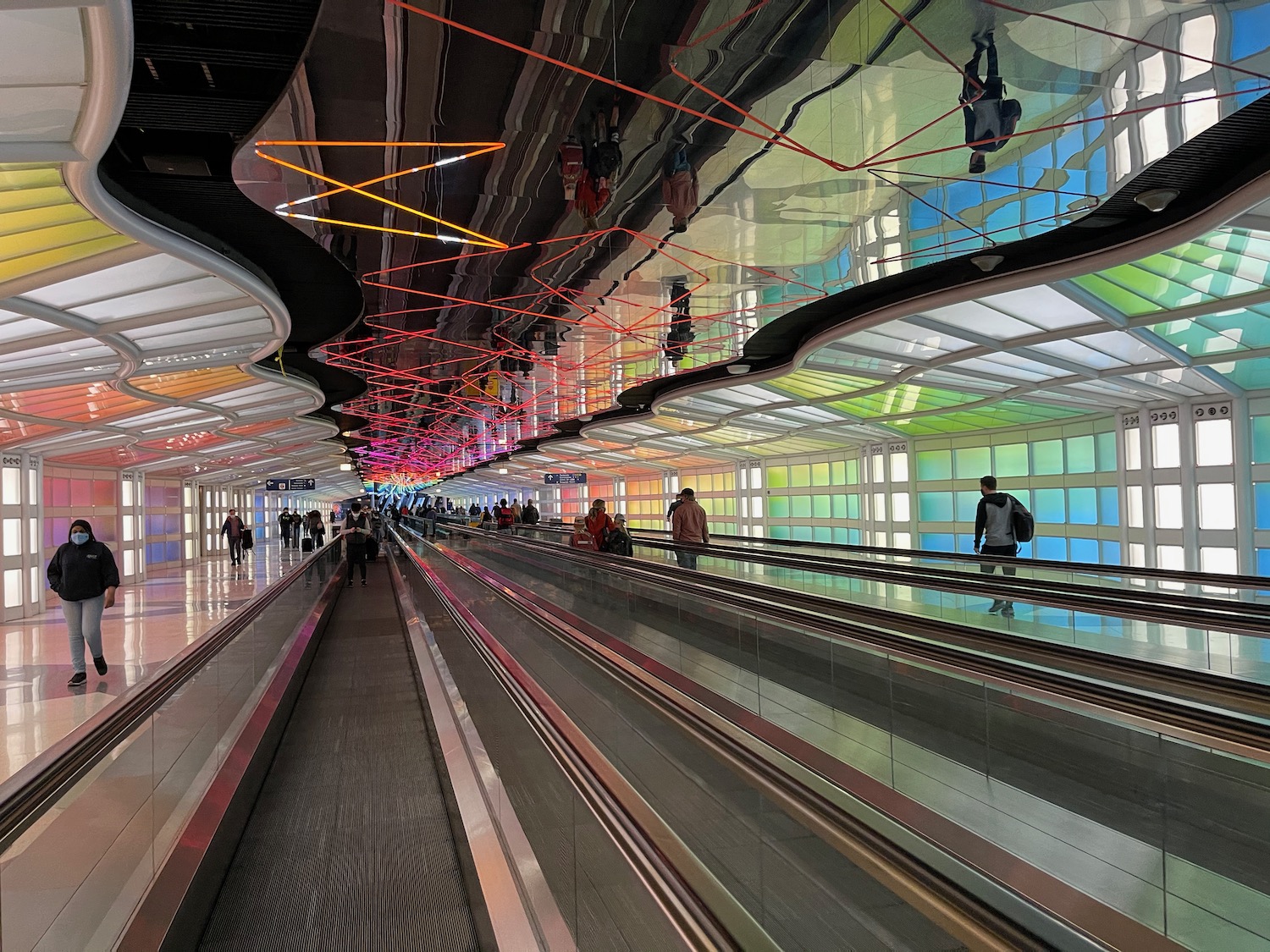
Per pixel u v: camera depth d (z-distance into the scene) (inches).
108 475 1017.5
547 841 145.3
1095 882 128.2
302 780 277.7
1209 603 267.6
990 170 329.7
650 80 264.2
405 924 180.2
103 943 122.0
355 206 354.6
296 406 855.1
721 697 306.7
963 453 993.5
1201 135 306.5
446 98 270.5
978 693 162.6
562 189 340.5
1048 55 251.3
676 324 591.5
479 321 581.3
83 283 344.8
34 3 161.3
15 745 312.5
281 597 367.2
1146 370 589.6
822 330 581.0
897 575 371.2
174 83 262.5
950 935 81.7
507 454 1866.4
